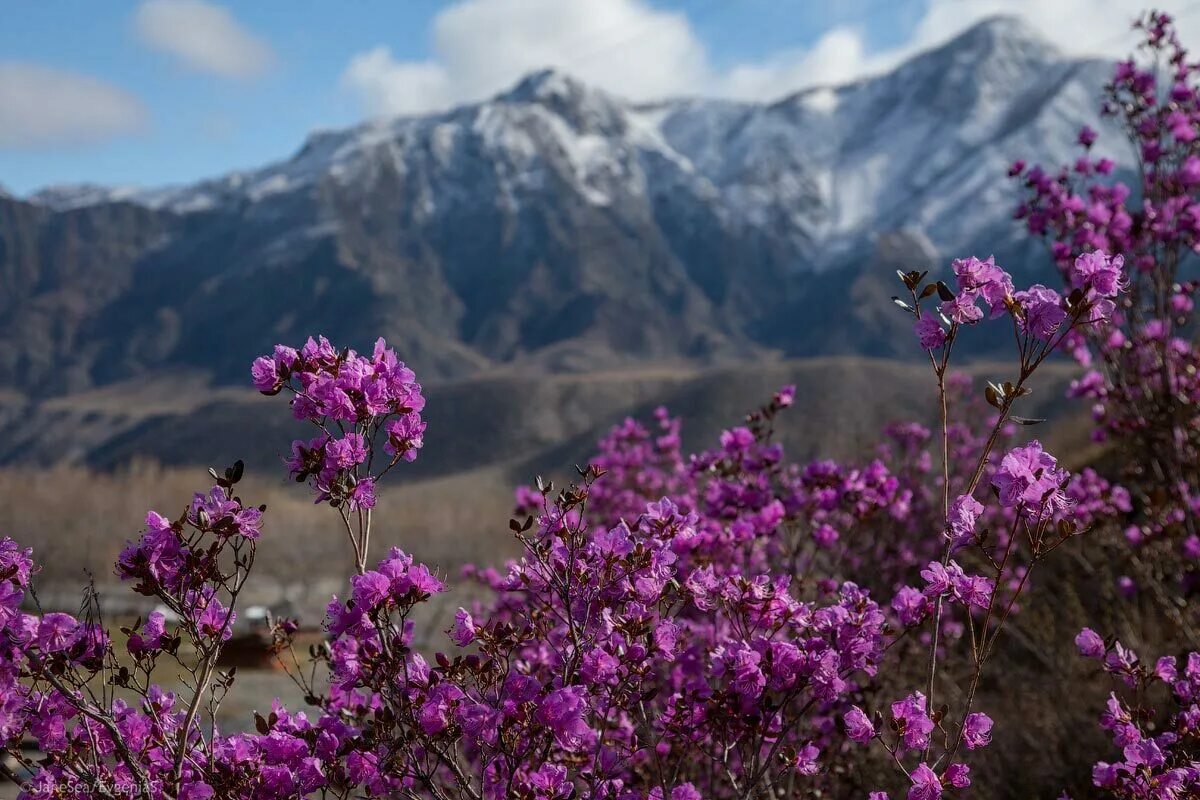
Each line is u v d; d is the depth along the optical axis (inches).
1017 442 395.5
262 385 108.9
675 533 125.8
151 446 6683.1
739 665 114.7
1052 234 242.4
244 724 275.4
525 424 5954.7
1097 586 262.1
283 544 758.5
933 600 105.8
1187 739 120.3
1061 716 223.1
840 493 189.0
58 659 102.1
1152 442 223.0
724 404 4788.4
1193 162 227.1
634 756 137.2
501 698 108.8
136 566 102.5
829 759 165.6
